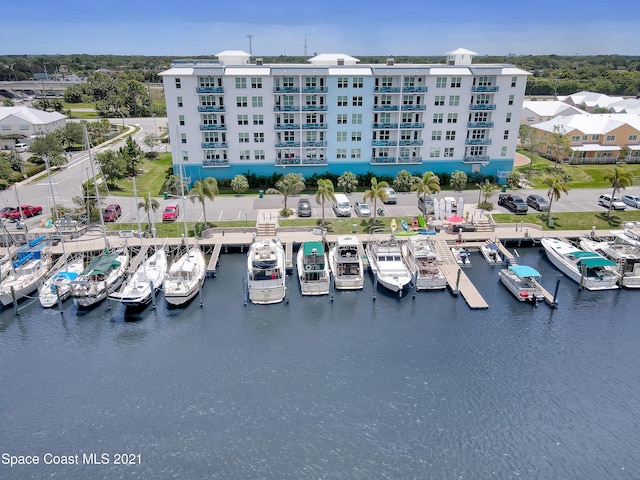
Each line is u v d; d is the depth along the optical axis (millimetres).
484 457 32625
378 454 32750
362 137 79875
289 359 41969
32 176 87250
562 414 36156
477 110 78875
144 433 34344
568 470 31688
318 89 76250
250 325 46781
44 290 50406
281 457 32469
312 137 79562
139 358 42125
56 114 125062
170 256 59281
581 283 53375
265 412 36188
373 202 68562
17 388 38562
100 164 80375
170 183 76125
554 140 97000
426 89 77500
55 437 34031
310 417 35750
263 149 79375
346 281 52594
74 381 39344
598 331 45875
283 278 51812
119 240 61219
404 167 82125
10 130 111312
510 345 43812
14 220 66250
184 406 36750
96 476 31062
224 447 33219
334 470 31531
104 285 50500
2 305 49281
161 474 31203
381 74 76438
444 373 40250
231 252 61750
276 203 73750
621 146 95812
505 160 83188
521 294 50312
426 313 48781
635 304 50562
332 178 80938
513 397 37719
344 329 46188
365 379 39594
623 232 61688
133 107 161625
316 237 62438
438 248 60344
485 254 59781
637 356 42438
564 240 61938
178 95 75000
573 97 155375
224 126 76750
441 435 34312
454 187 79000
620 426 35125
